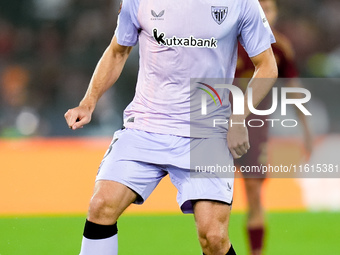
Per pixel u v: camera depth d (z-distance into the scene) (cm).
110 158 1377
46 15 5088
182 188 1377
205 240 1334
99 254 1328
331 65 4759
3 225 2342
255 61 1397
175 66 1368
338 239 2191
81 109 1423
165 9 1355
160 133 1385
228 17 1352
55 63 4809
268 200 2697
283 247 2081
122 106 4338
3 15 5059
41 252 1972
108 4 5088
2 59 4862
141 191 1368
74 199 2711
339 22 5012
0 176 2805
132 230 2278
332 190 2748
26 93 4581
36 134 4191
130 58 4425
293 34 4881
